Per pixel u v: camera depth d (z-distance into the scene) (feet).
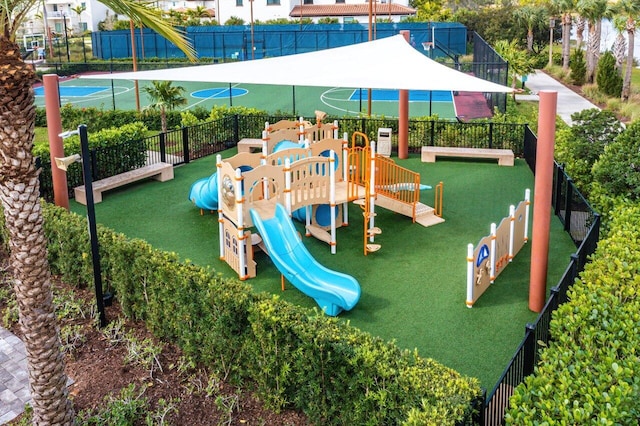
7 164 19.62
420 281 35.12
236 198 34.71
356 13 203.72
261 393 24.52
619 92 113.29
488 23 197.26
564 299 28.22
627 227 30.99
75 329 29.53
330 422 22.76
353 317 31.12
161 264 28.04
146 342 28.58
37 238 20.58
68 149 50.80
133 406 23.97
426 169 59.36
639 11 107.45
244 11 210.38
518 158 62.95
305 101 120.98
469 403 18.69
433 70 45.32
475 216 45.98
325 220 43.45
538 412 17.67
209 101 123.13
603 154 44.93
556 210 44.91
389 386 20.40
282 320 23.32
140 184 54.60
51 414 21.93
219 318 25.05
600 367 18.57
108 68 167.02
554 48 191.83
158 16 22.95
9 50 18.86
